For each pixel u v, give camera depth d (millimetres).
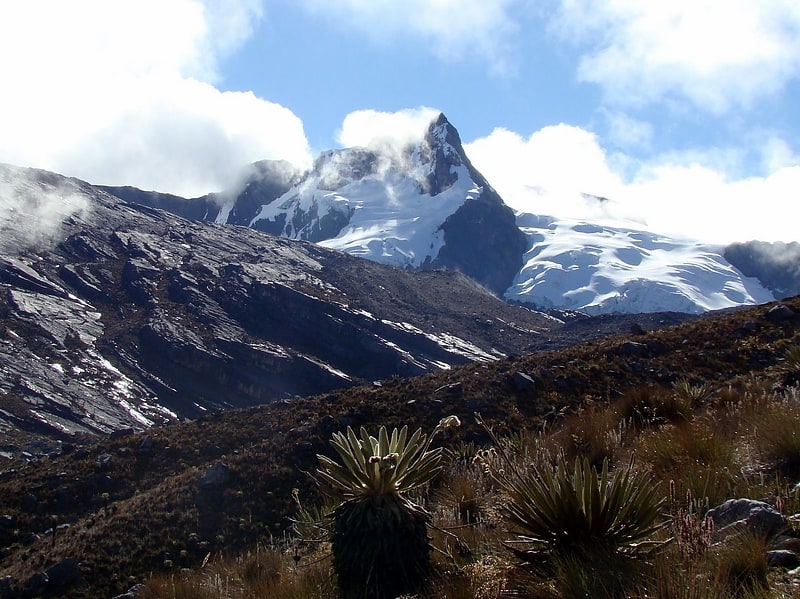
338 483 5059
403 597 4570
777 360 18625
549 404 20859
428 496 7789
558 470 4840
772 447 6496
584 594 3938
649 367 22266
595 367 22812
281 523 16297
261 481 18328
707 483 5727
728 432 7832
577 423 9414
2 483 23859
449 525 6395
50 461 25969
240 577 7074
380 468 4957
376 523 4836
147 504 18281
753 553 4066
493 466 6672
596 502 4570
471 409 20984
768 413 7441
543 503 4691
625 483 4727
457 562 5309
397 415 21594
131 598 8609
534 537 4773
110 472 23406
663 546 4359
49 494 22297
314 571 5754
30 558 16922
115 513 18656
